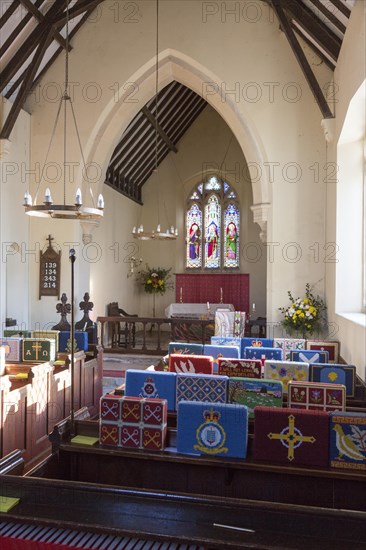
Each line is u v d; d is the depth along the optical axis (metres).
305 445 3.10
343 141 8.40
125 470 3.39
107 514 2.24
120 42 10.58
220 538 2.02
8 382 4.80
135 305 17.12
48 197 5.53
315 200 10.05
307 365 4.79
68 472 3.45
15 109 9.44
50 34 9.11
